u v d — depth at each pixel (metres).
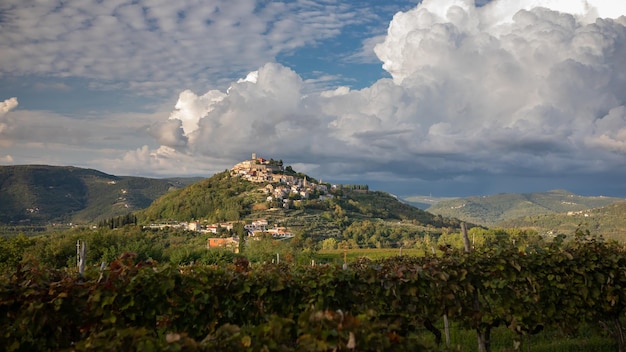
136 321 6.86
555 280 8.65
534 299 8.34
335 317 3.81
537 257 8.67
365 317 3.90
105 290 6.58
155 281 6.89
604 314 9.20
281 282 7.54
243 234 106.69
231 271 7.89
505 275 8.28
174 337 3.70
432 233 126.31
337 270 7.77
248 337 3.82
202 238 103.44
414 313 7.68
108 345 3.84
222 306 7.31
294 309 7.52
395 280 7.67
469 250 8.67
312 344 3.57
